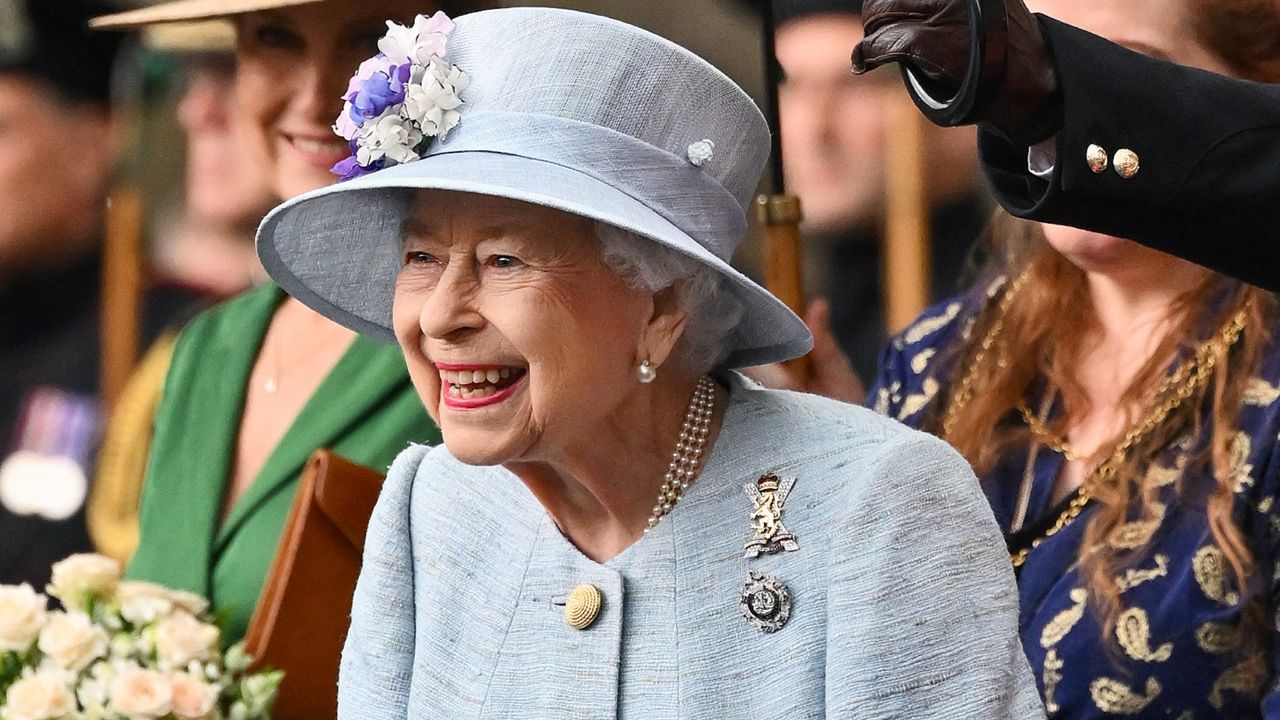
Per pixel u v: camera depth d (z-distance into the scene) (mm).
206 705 10836
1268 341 10484
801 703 8422
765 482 8758
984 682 8281
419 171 8180
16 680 11102
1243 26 10523
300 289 9523
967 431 11609
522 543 9133
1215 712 10039
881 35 7246
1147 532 10383
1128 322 11234
